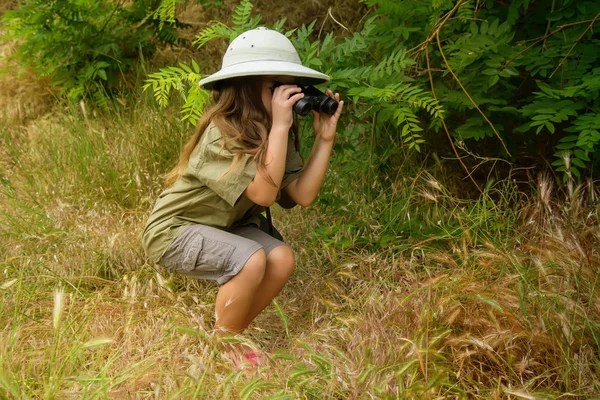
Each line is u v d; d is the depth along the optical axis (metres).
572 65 3.36
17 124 4.95
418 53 3.46
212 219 2.74
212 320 3.00
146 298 2.92
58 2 4.57
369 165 3.73
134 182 3.91
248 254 2.60
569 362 2.26
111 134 4.42
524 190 3.80
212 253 2.65
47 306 2.97
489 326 2.45
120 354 2.38
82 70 4.76
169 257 2.75
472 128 3.38
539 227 3.12
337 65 3.31
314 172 2.85
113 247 3.36
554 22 3.59
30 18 4.59
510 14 3.51
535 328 2.41
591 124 3.03
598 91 3.25
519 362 2.38
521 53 3.30
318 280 3.16
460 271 2.86
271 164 2.51
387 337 2.39
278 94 2.54
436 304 2.55
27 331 2.68
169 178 2.91
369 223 3.42
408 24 3.54
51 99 5.05
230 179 2.54
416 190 3.70
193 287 3.24
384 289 2.91
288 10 5.26
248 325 2.86
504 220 3.26
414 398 2.12
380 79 3.23
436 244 3.28
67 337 2.58
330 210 3.62
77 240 3.47
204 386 2.13
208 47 5.15
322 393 2.17
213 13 5.37
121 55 4.86
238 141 2.57
